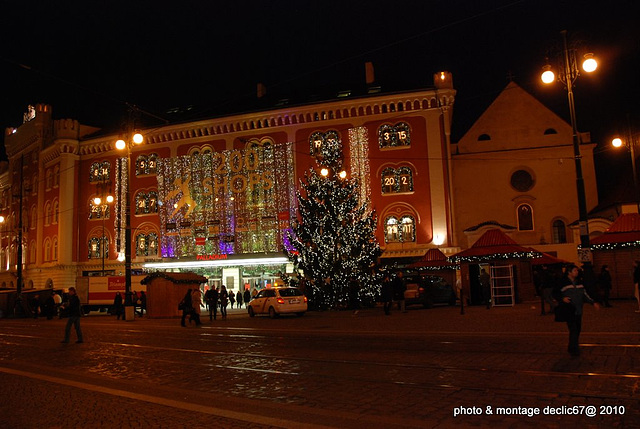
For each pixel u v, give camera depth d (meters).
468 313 22.31
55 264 49.41
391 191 40.72
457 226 41.22
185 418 7.21
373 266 32.41
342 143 41.81
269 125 43.59
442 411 7.09
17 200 58.06
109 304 39.56
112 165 48.75
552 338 13.12
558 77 19.36
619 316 17.19
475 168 41.59
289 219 42.22
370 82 45.38
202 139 45.47
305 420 6.89
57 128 50.31
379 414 7.09
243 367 11.30
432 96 40.31
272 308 27.02
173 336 18.89
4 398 8.94
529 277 28.12
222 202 44.25
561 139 41.00
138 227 46.69
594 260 27.64
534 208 40.53
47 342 18.36
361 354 12.37
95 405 8.17
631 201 35.12
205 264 43.81
